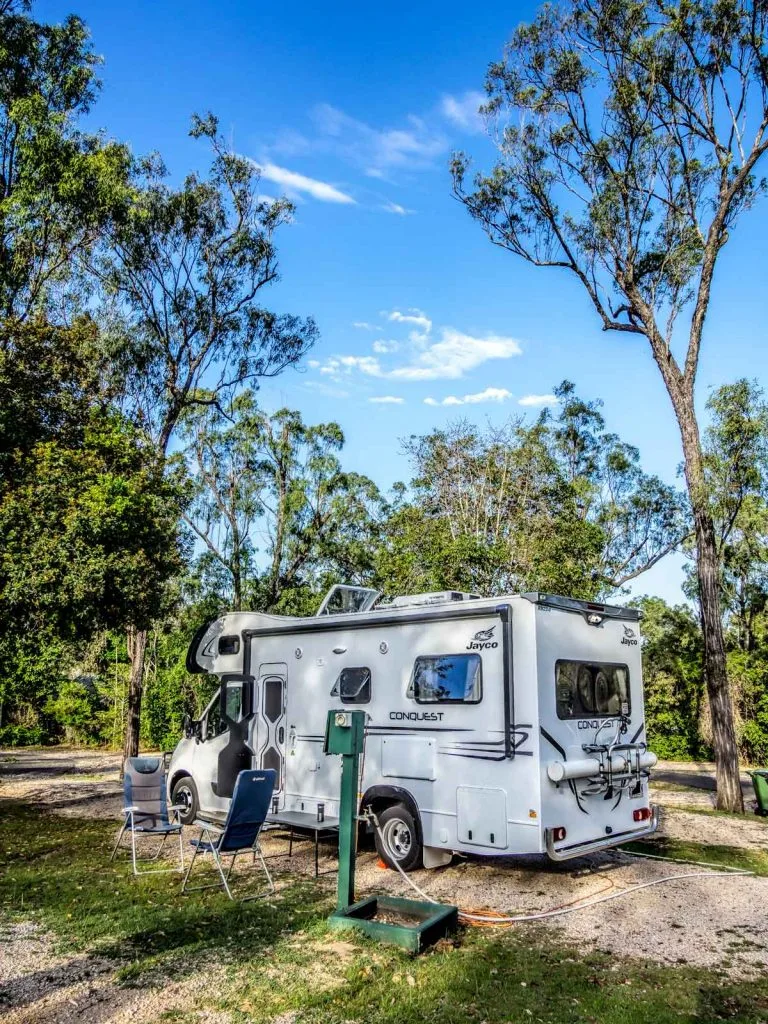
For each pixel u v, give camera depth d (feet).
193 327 64.95
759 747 74.69
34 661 88.84
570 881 25.11
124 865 26.66
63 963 16.97
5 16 51.11
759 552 80.94
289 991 15.44
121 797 45.42
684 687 79.51
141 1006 14.76
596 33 49.03
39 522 32.48
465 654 25.00
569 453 89.04
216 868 26.17
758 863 28.14
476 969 16.75
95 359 47.19
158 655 102.58
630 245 49.90
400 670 26.91
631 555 86.33
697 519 46.42
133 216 56.24
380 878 25.17
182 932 19.01
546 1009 14.87
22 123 48.39
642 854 29.37
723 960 17.81
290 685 31.12
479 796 23.76
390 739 26.66
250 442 81.51
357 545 82.58
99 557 32.48
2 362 35.19
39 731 102.73
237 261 66.28
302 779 30.01
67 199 49.44
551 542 59.41
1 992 15.42
